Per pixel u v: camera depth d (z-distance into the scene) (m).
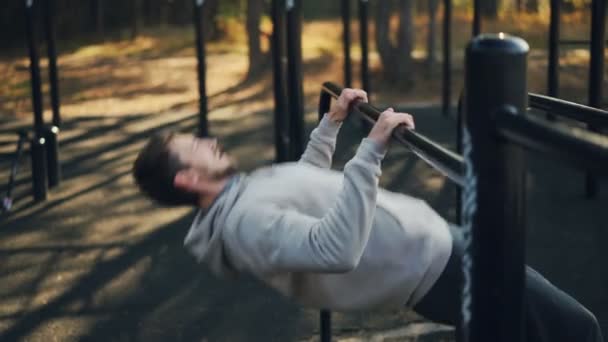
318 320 3.58
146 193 1.94
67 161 6.67
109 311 3.76
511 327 1.02
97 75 11.97
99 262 4.39
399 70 10.69
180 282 4.08
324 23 17.06
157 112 8.95
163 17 17.80
